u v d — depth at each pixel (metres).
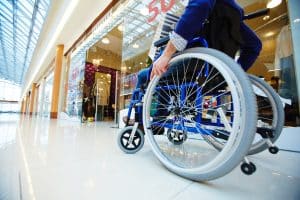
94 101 6.31
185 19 0.66
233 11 0.78
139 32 3.10
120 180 0.62
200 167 0.60
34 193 0.50
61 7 4.36
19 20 6.39
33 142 1.31
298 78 1.35
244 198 0.51
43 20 5.48
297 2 1.45
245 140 0.51
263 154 1.11
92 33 4.93
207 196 0.52
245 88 0.54
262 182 0.63
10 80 19.45
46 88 10.31
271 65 2.07
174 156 0.95
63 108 6.55
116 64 7.46
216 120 0.80
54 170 0.70
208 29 0.75
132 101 1.12
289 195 0.53
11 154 0.91
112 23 4.15
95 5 3.77
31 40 7.61
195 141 1.52
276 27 1.98
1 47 10.25
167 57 0.76
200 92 0.80
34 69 11.36
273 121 0.91
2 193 0.48
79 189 0.54
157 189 0.56
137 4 3.06
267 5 2.06
